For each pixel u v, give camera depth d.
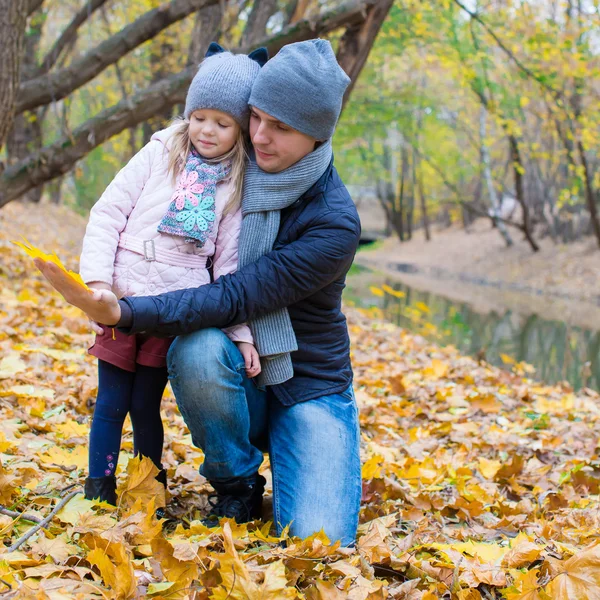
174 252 2.29
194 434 2.37
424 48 15.28
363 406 4.41
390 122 19.11
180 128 2.38
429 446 3.86
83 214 24.23
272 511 2.71
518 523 2.75
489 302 16.05
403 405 4.76
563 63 12.51
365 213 52.00
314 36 5.90
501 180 27.62
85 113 18.98
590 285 18.05
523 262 22.30
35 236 12.20
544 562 2.15
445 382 5.66
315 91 2.22
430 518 2.73
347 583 1.97
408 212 35.94
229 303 2.25
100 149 19.83
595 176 18.61
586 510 2.77
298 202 2.40
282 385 2.48
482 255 25.06
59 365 4.11
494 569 2.15
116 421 2.37
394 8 12.44
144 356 2.38
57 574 1.85
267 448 2.75
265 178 2.34
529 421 4.62
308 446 2.38
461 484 3.16
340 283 2.48
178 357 2.26
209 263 2.41
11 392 3.33
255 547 2.23
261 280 2.28
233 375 2.28
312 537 2.13
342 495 2.32
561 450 3.99
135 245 2.27
